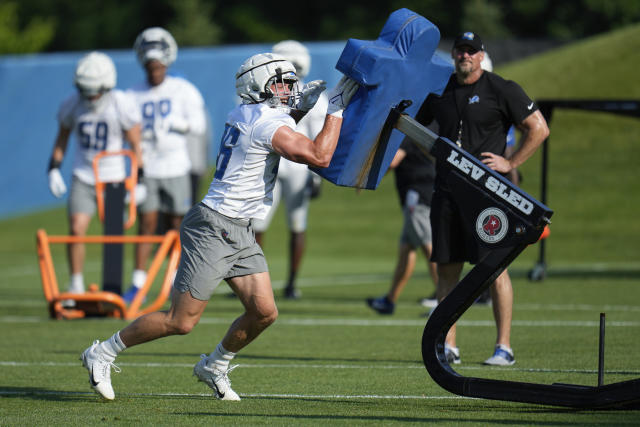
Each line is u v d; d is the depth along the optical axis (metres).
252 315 20.09
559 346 28.94
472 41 25.31
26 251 80.19
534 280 50.34
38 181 101.75
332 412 18.81
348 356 28.16
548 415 18.16
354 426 17.12
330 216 87.31
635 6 194.62
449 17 199.00
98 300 36.22
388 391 21.98
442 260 25.70
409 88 19.59
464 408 19.27
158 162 42.66
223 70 100.69
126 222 39.06
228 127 19.84
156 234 46.91
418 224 35.66
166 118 42.56
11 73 101.62
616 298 42.53
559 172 88.44
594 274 54.38
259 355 28.41
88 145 39.41
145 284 38.03
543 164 44.38
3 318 38.38
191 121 43.22
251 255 19.97
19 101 101.56
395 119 19.41
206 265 19.59
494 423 17.25
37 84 101.19
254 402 20.44
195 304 19.80
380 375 24.45
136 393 22.12
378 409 19.19
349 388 22.47
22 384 23.47
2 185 102.06
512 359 25.72
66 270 62.97
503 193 18.17
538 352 27.80
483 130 25.70
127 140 40.03
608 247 71.19
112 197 38.44
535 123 25.34
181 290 19.80
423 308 41.22
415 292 47.75
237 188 19.48
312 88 19.86
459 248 25.66
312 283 53.28
